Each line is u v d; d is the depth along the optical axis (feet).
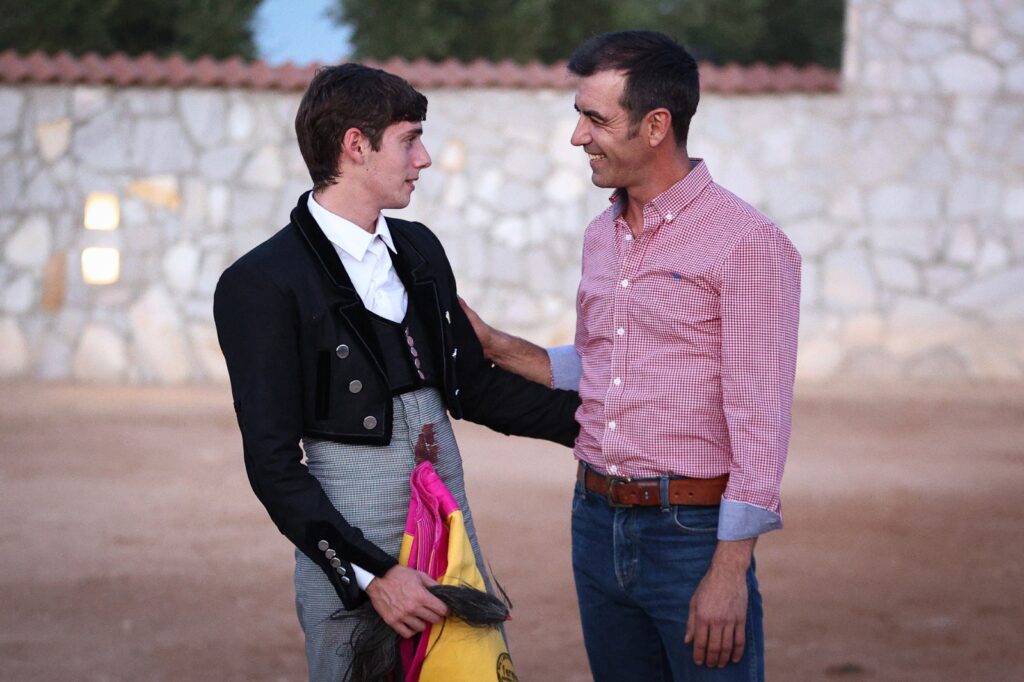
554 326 47.47
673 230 9.91
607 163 9.97
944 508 26.71
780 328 9.55
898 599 19.65
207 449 33.88
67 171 46.24
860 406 41.47
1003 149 46.60
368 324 9.74
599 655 10.89
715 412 9.88
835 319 47.19
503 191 47.34
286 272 9.56
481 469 31.55
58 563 21.91
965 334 47.01
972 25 46.42
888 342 47.19
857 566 21.77
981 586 20.45
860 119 46.80
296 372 9.55
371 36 75.92
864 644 17.35
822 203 46.96
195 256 46.68
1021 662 16.61
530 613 18.85
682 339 9.84
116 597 19.77
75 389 44.60
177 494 28.12
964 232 46.88
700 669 9.88
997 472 31.04
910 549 23.04
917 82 46.65
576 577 10.89
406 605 9.11
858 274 47.14
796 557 22.41
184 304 46.68
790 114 46.83
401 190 9.89
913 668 16.33
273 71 46.32
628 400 10.00
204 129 46.55
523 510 26.43
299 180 46.73
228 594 20.01
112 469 30.94
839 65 82.58
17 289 46.34
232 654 17.02
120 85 46.19
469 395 11.01
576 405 11.20
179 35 74.69
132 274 46.60
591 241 10.78
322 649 9.72
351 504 9.70
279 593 20.11
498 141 47.16
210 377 46.91
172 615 18.84
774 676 15.99
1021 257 46.80
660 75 9.71
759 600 10.01
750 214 9.72
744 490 9.47
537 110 47.14
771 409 9.51
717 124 46.88
